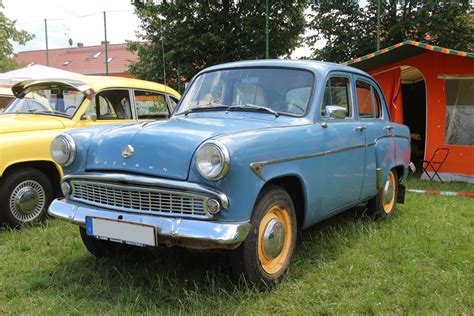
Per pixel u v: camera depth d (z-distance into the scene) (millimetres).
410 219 5125
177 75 18141
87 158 3191
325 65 4051
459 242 4246
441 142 8398
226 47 17844
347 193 4098
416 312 2852
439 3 16094
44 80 5762
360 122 4457
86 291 3166
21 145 4688
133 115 5945
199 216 2717
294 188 3484
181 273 3434
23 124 4914
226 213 2711
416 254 3912
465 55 7531
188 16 17984
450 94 8328
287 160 3152
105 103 5684
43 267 3646
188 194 2711
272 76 3916
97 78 5891
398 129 5359
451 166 8320
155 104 6352
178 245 2818
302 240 4223
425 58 8500
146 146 2916
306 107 3682
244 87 3947
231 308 2844
